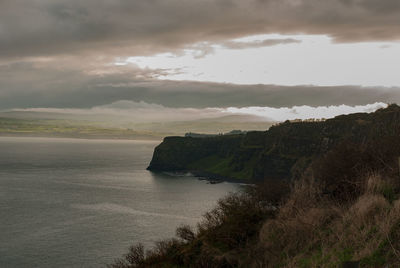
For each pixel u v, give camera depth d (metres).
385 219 10.91
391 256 9.54
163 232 108.25
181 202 165.62
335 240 12.64
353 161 19.19
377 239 10.55
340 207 15.27
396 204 11.43
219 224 24.56
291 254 14.59
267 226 18.42
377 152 19.86
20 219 124.94
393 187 14.27
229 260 18.47
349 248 11.34
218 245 20.83
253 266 16.44
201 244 22.28
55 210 142.12
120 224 119.00
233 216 22.70
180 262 21.84
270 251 16.38
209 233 22.67
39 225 116.50
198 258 20.42
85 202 161.88
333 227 13.59
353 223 12.53
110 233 106.69
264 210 23.92
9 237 101.56
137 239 99.94
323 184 19.11
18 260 82.25
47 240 98.75
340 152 20.30
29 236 102.75
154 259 24.38
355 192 16.98
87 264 79.38
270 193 26.94
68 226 115.44
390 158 18.84
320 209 15.79
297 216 16.20
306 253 13.54
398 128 21.92
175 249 24.41
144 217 131.25
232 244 20.33
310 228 14.84
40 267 77.75
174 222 122.81
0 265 79.00
